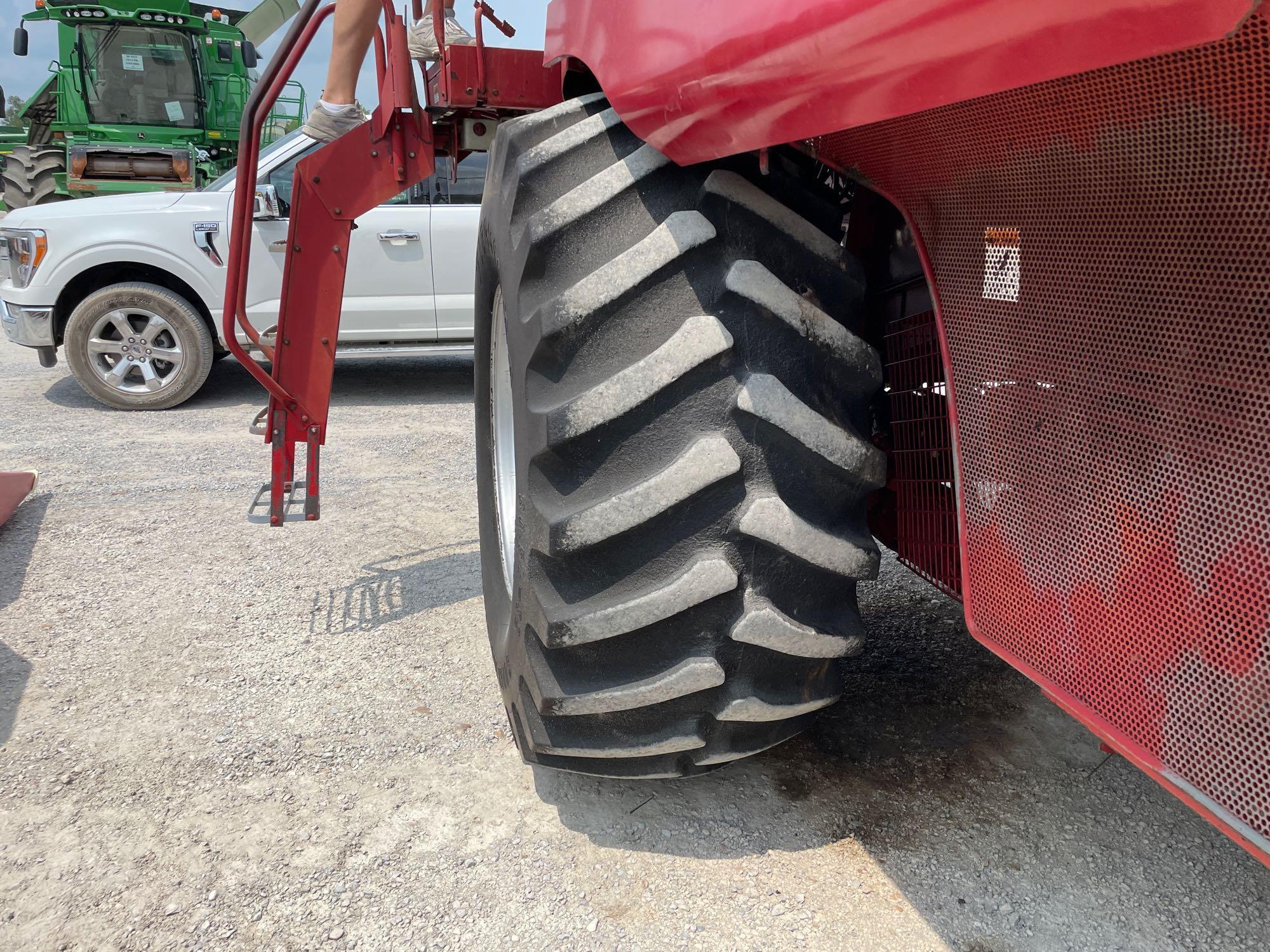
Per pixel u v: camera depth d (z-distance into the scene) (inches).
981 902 61.9
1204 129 32.4
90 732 85.5
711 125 42.9
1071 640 45.4
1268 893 61.8
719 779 75.9
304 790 76.5
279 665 98.5
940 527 66.4
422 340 240.8
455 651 101.6
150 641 104.1
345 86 102.7
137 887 65.2
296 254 106.0
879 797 73.2
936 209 50.0
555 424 52.3
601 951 58.7
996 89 29.4
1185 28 23.5
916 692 88.7
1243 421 35.7
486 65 88.4
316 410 110.8
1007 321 47.2
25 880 65.9
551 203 56.6
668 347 48.9
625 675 55.2
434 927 61.1
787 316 49.7
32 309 227.5
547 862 67.0
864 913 61.1
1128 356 40.3
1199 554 38.2
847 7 30.1
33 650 101.8
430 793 75.8
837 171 53.6
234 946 59.7
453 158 113.3
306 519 112.4
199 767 79.8
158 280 233.9
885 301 68.4
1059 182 40.6
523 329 56.6
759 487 49.9
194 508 152.7
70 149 389.1
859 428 54.8
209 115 438.6
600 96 61.9
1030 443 46.7
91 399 245.9
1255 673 36.5
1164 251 37.5
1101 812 70.6
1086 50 25.7
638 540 51.9
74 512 150.2
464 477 172.6
